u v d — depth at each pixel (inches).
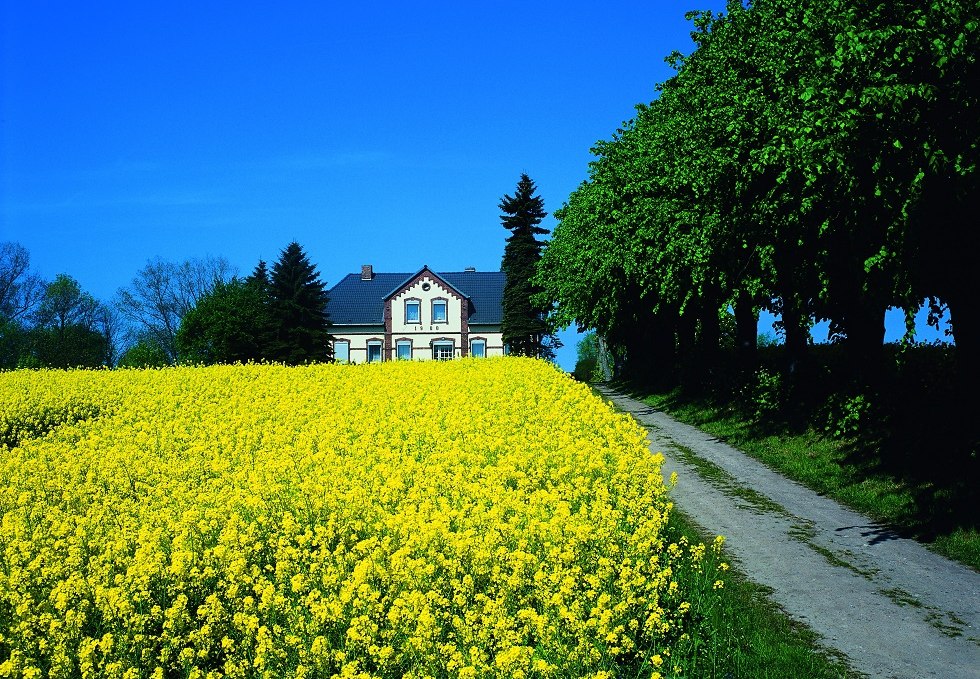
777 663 330.6
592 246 1178.6
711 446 836.0
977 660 336.2
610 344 2068.2
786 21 657.6
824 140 518.6
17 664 279.3
